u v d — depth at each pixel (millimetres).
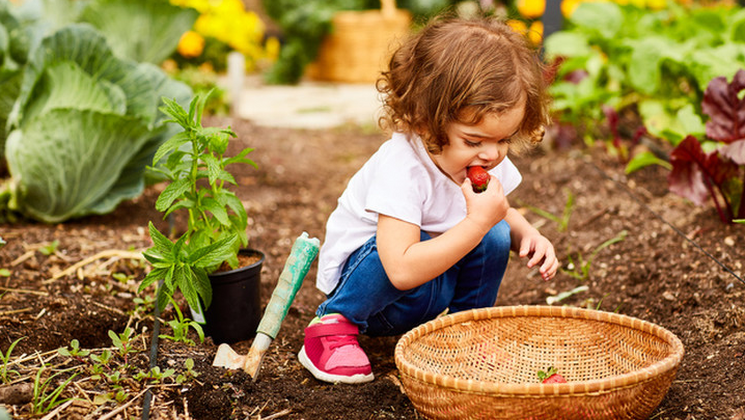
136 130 3232
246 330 2336
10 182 3410
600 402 1561
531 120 1937
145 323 2363
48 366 1993
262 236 3447
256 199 4004
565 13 5680
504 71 1811
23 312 2318
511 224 2264
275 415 1865
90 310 2387
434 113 1841
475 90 1781
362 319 2109
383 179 1937
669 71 4211
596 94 4137
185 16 4820
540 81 1929
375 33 8211
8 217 3342
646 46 3902
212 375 1981
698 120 3152
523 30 2312
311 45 8281
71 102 3289
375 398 1972
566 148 4391
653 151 4043
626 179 3736
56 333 2240
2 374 1902
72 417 1760
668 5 5246
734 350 2064
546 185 3803
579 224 3266
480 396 1582
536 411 1562
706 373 2006
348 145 5262
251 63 9320
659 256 2748
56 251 2881
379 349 2379
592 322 2027
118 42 4750
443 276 2168
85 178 3287
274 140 5078
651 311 2475
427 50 1899
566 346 2057
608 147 4270
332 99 7184
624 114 5070
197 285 2092
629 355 1946
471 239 1854
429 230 2082
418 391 1699
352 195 2133
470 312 2033
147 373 1967
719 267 2516
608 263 2852
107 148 3244
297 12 8094
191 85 5871
